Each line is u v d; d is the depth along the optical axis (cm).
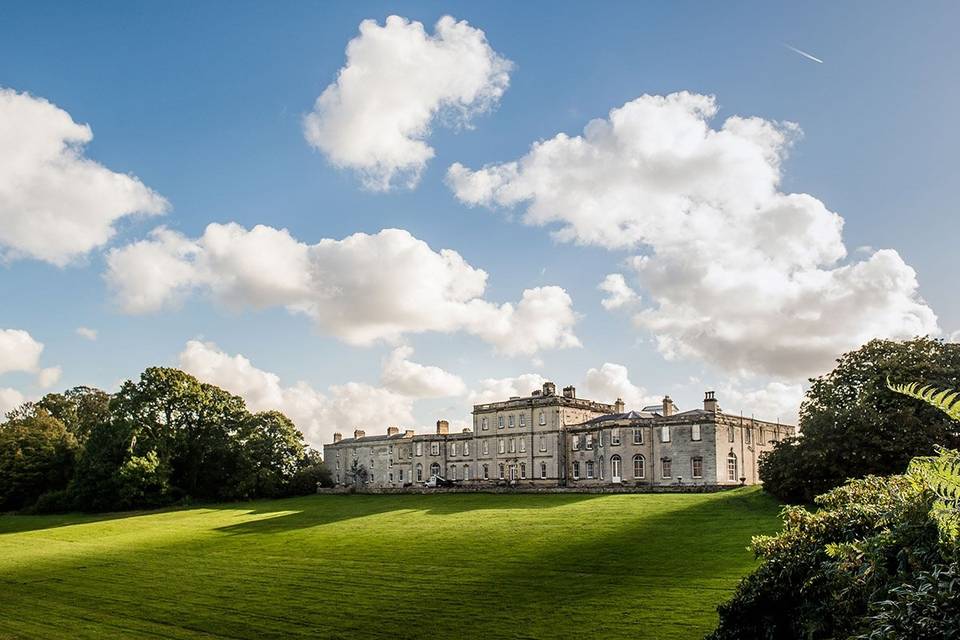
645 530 4572
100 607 3288
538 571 3619
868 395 5309
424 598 3170
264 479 9675
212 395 10175
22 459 9719
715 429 7844
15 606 3372
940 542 677
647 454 8319
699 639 2312
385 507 7275
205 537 5812
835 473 5022
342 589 3453
